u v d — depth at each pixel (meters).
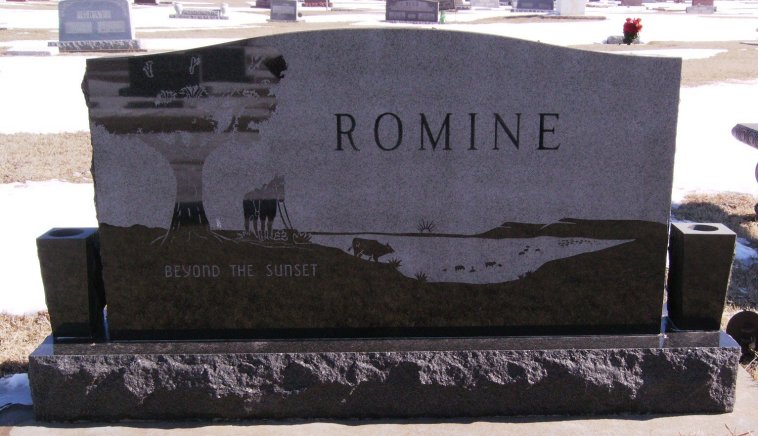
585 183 4.71
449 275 4.81
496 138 4.67
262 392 4.61
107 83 4.55
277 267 4.77
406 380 4.61
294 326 4.85
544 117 4.64
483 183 4.72
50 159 12.09
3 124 15.17
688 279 4.80
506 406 4.66
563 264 4.80
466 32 4.56
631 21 32.75
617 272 4.80
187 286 4.77
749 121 15.91
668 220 4.73
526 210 4.75
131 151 4.62
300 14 49.53
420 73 4.60
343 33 4.55
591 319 4.86
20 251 8.01
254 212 4.71
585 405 4.66
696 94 19.56
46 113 16.48
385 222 4.75
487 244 4.78
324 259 4.77
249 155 4.65
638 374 4.62
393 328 4.88
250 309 4.82
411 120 4.64
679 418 4.64
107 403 4.62
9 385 5.14
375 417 4.68
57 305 4.76
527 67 4.59
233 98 4.59
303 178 4.69
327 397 4.63
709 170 11.71
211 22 44.94
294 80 4.59
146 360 4.58
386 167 4.69
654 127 4.64
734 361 4.62
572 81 4.60
